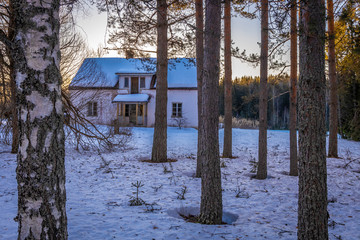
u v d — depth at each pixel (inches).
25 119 105.8
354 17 465.4
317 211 139.9
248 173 402.3
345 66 631.2
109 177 357.7
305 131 144.3
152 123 1159.0
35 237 104.0
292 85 389.1
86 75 676.1
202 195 208.2
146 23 411.8
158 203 250.2
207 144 207.0
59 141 111.3
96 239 166.1
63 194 112.7
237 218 219.0
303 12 147.5
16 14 107.3
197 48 358.6
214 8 209.6
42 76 106.9
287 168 449.1
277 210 236.1
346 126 997.2
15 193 269.6
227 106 550.0
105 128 877.8
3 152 512.1
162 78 482.0
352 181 356.8
